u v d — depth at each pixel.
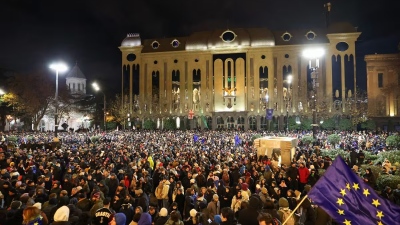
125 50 83.00
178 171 14.30
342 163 5.53
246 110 76.25
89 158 19.12
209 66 79.06
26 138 38.53
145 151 22.47
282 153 19.56
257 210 7.54
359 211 5.19
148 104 81.12
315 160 17.59
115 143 33.69
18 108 64.88
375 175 13.98
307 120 69.38
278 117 74.88
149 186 12.14
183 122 79.44
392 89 66.81
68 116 79.25
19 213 7.42
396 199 9.84
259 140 20.34
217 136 45.97
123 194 10.03
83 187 10.98
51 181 12.48
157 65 82.00
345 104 71.25
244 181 11.65
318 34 76.25
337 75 72.75
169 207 11.58
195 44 79.69
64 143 35.75
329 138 34.66
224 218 7.27
